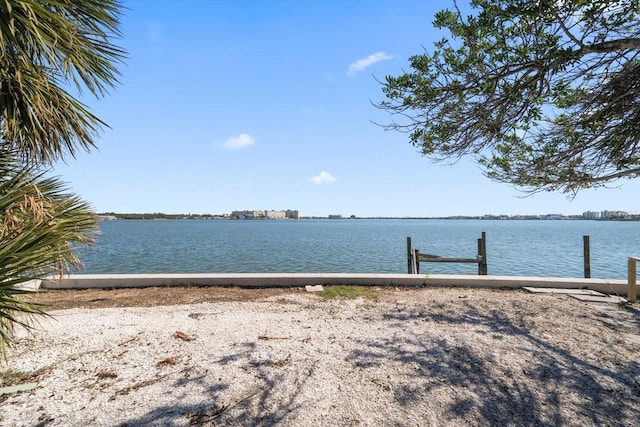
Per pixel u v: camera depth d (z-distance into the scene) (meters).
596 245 32.59
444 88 3.09
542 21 2.65
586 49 2.66
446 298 6.52
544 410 2.89
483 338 4.46
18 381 3.26
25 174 3.22
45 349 3.99
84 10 3.04
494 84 2.93
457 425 2.69
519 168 3.80
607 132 3.11
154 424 2.63
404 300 6.39
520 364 3.72
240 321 5.10
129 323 4.96
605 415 2.82
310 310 5.75
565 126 3.27
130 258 21.11
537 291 6.90
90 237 3.50
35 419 2.67
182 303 6.20
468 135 3.25
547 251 27.23
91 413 2.77
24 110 2.99
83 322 4.98
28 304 2.48
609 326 4.90
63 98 3.17
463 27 2.88
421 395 3.10
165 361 3.71
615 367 3.66
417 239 43.47
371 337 4.48
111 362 3.68
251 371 3.51
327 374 3.47
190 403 2.93
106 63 3.33
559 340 4.39
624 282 6.94
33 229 2.54
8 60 2.65
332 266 18.11
